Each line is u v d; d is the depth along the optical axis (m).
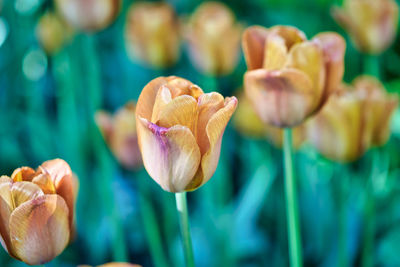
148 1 1.69
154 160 0.58
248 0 1.73
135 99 1.46
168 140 0.57
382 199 1.08
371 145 0.84
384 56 1.41
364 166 1.03
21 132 1.46
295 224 0.69
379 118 0.81
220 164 1.15
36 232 0.58
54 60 1.38
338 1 1.51
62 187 0.59
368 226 0.89
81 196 1.17
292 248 0.69
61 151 1.32
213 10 1.13
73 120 1.26
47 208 0.58
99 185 1.14
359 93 0.79
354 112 0.77
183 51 1.58
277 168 1.09
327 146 0.80
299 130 0.92
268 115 0.67
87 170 1.26
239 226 1.12
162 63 1.17
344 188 0.82
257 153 1.18
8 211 0.58
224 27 1.08
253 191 1.09
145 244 1.15
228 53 1.10
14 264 1.07
